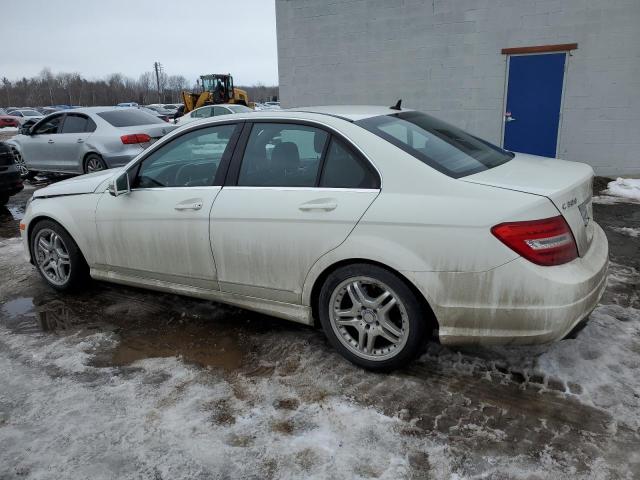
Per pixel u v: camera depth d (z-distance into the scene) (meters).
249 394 2.90
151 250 3.77
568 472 2.25
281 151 3.27
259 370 3.16
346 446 2.46
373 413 2.70
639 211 6.75
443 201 2.69
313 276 3.08
